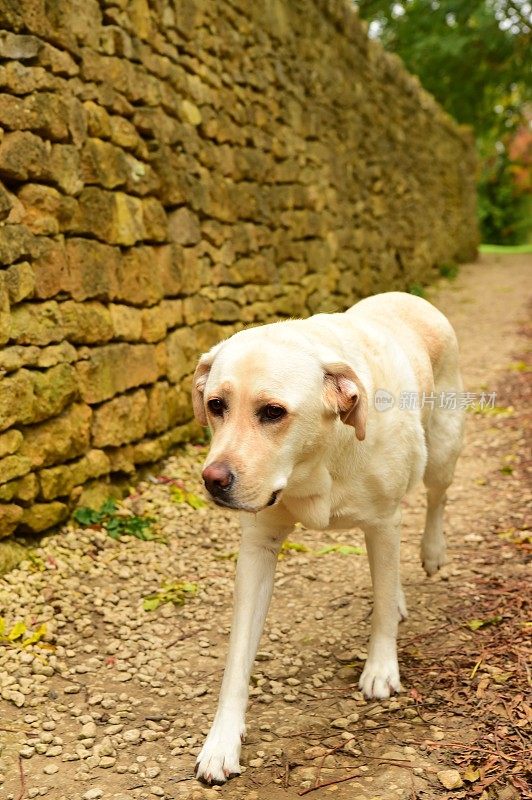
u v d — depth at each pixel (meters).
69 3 4.28
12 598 3.56
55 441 4.07
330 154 8.91
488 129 19.62
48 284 4.07
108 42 4.68
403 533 4.65
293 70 7.96
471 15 16.56
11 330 3.78
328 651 3.36
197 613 3.67
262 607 2.80
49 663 3.21
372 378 2.79
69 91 4.28
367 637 3.46
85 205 4.39
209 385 2.49
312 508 2.68
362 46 10.43
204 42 5.99
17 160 3.84
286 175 7.59
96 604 3.67
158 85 5.26
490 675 3.04
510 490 5.18
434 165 14.59
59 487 4.11
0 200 3.71
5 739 2.72
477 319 11.23
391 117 11.84
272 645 3.42
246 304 6.56
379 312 3.43
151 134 5.14
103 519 4.37
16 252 3.81
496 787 2.41
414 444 2.98
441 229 14.99
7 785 2.49
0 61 3.82
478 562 4.11
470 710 2.83
